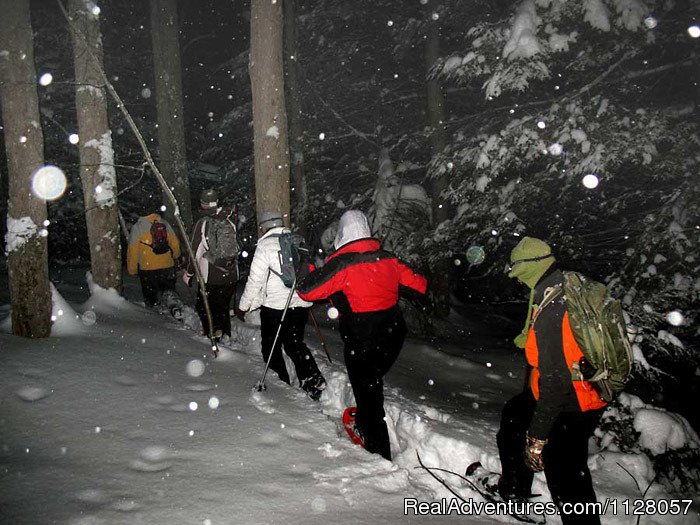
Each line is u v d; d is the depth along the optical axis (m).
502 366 8.09
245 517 2.46
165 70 11.61
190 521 2.40
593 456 3.50
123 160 14.94
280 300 4.51
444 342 9.98
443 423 3.98
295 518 2.49
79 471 2.78
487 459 3.35
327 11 13.96
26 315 4.85
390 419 3.91
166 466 2.89
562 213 10.38
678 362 5.84
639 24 8.08
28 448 2.99
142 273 7.23
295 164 13.32
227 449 3.13
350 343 3.55
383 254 3.63
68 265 13.27
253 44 6.59
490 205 9.69
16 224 4.79
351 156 15.52
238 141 17.14
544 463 2.59
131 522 2.36
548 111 9.00
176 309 6.88
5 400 3.54
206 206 5.88
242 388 4.23
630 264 7.61
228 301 5.99
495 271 10.25
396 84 14.59
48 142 14.23
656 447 3.55
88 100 6.61
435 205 11.72
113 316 6.14
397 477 2.98
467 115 13.05
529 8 8.51
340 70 14.80
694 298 6.88
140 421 3.44
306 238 13.73
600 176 8.19
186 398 3.90
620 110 9.12
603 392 2.41
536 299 2.54
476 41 9.01
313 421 3.66
